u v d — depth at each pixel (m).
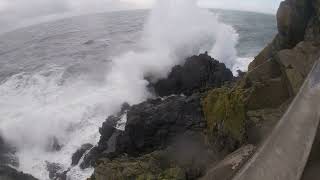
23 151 26.03
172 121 22.11
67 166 24.12
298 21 21.75
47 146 26.42
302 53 18.55
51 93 31.39
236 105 18.09
